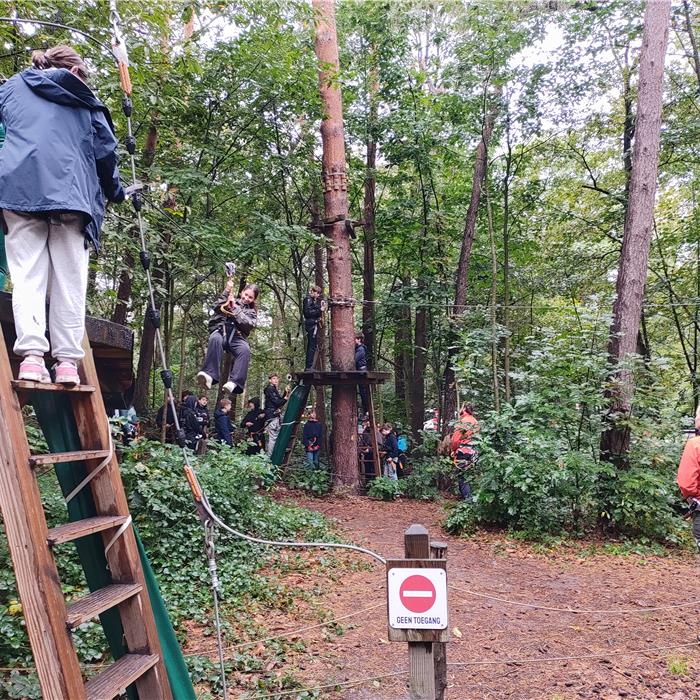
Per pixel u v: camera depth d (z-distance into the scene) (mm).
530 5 13594
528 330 17062
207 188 11008
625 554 8312
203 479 7590
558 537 8922
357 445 13367
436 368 17031
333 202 13398
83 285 2787
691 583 7082
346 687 4438
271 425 14039
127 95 3607
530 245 16922
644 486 8750
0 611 4480
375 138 16297
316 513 10094
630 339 9633
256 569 7074
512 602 6039
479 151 14539
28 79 2639
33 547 2303
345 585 6801
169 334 13883
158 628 3348
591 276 16297
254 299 5445
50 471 6555
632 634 5496
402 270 18062
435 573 2766
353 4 15461
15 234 2580
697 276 14969
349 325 13422
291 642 5207
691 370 14375
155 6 7977
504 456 9352
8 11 7027
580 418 9383
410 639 2764
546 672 4730
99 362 4516
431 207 16516
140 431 11570
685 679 4555
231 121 12602
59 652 2291
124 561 3025
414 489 13117
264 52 11273
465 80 13797
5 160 2535
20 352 2549
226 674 4555
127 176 8875
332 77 11984
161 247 9789
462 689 4465
